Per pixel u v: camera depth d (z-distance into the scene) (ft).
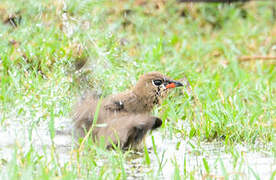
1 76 45.91
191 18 65.67
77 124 36.60
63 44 48.80
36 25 51.06
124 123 35.06
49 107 41.06
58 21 51.55
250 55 59.57
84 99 39.14
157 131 40.73
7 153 34.04
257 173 31.07
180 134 40.57
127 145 35.45
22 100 41.75
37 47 48.96
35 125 39.24
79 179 29.63
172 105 43.57
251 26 66.69
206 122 40.47
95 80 44.80
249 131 39.88
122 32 58.08
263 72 54.95
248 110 45.19
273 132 40.24
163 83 39.96
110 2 61.82
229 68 53.98
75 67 45.98
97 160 33.37
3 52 47.73
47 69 47.01
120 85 45.44
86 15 53.16
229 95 46.55
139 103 38.75
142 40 56.95
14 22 52.39
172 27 63.67
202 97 46.29
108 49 50.78
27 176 27.14
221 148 37.76
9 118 40.88
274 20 67.87
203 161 31.30
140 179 31.04
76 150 32.73
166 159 33.50
